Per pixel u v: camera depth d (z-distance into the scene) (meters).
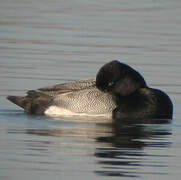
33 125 14.25
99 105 15.23
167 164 11.73
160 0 31.28
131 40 23.19
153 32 24.52
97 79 15.40
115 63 15.43
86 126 14.27
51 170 11.24
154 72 19.09
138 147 12.66
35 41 22.95
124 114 15.09
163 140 13.23
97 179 10.88
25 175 11.01
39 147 12.52
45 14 27.69
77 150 12.38
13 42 22.77
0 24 25.47
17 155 12.02
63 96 15.55
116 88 15.36
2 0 30.66
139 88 15.44
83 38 23.44
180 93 17.12
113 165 11.62
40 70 19.02
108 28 25.08
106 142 12.98
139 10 28.67
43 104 15.58
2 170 11.22
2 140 12.94
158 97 15.20
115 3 30.45
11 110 15.71
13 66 19.41
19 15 27.33
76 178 10.91
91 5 30.00
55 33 24.23
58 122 14.59
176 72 19.17
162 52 21.55
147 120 14.98
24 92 16.78
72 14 27.69
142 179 10.94
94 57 20.77
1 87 17.17
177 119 15.16
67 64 19.81
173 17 27.25
